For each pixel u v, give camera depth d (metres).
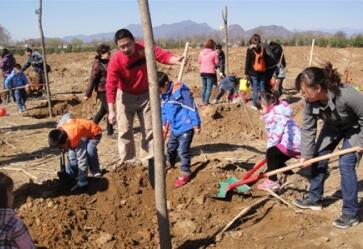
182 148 6.33
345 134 5.10
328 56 27.38
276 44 13.71
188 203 5.98
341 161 5.04
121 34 6.05
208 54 12.83
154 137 4.32
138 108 6.80
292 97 14.53
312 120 5.13
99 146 9.14
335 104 4.73
